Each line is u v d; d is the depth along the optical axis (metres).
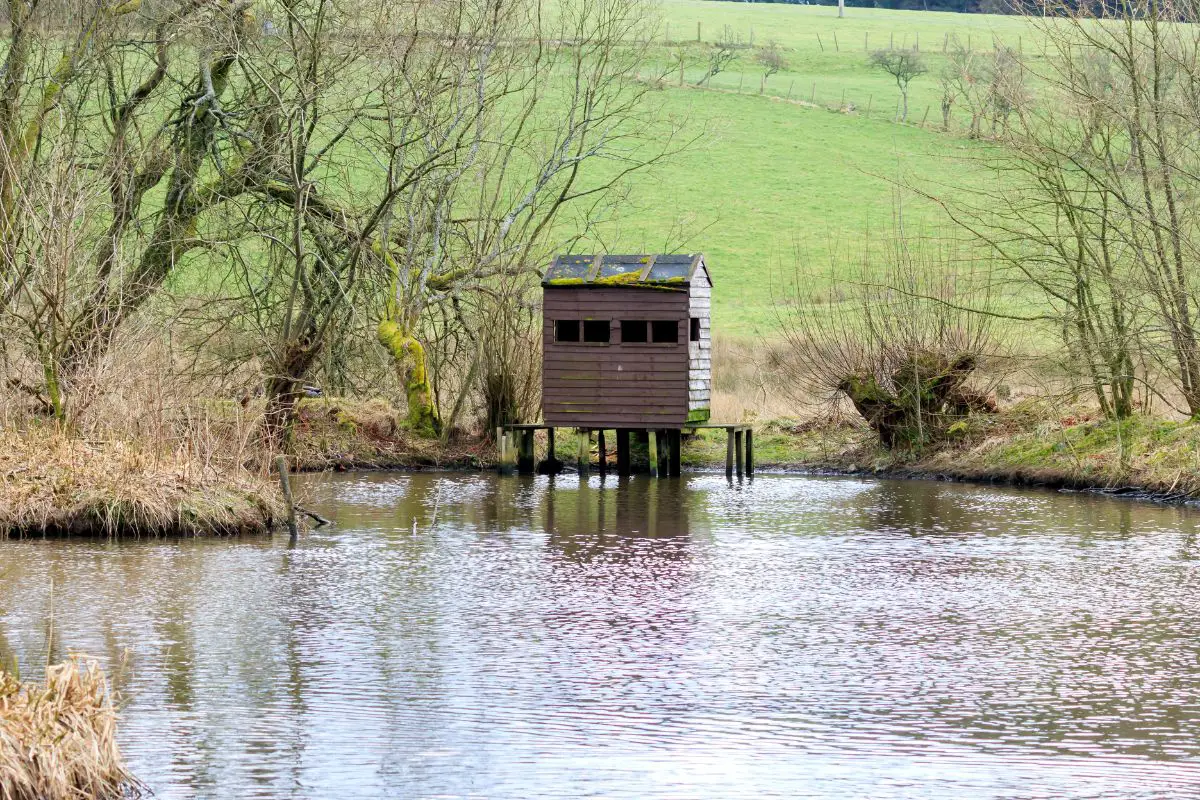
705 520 43.88
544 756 20.30
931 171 142.00
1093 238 52.81
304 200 51.22
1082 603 30.95
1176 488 47.44
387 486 52.72
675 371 55.19
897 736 21.30
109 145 50.38
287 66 55.38
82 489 38.81
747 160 147.88
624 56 65.88
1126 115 49.56
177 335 50.97
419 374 60.44
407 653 26.19
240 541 38.62
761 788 19.03
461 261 62.00
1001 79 53.91
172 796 18.56
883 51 189.50
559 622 29.00
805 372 60.91
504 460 57.03
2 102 48.00
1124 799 18.62
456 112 59.28
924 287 58.56
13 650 25.98
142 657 25.66
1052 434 53.81
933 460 56.62
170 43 52.47
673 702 23.06
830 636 27.86
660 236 124.56
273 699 23.06
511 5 58.84
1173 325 49.12
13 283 41.44
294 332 53.72
